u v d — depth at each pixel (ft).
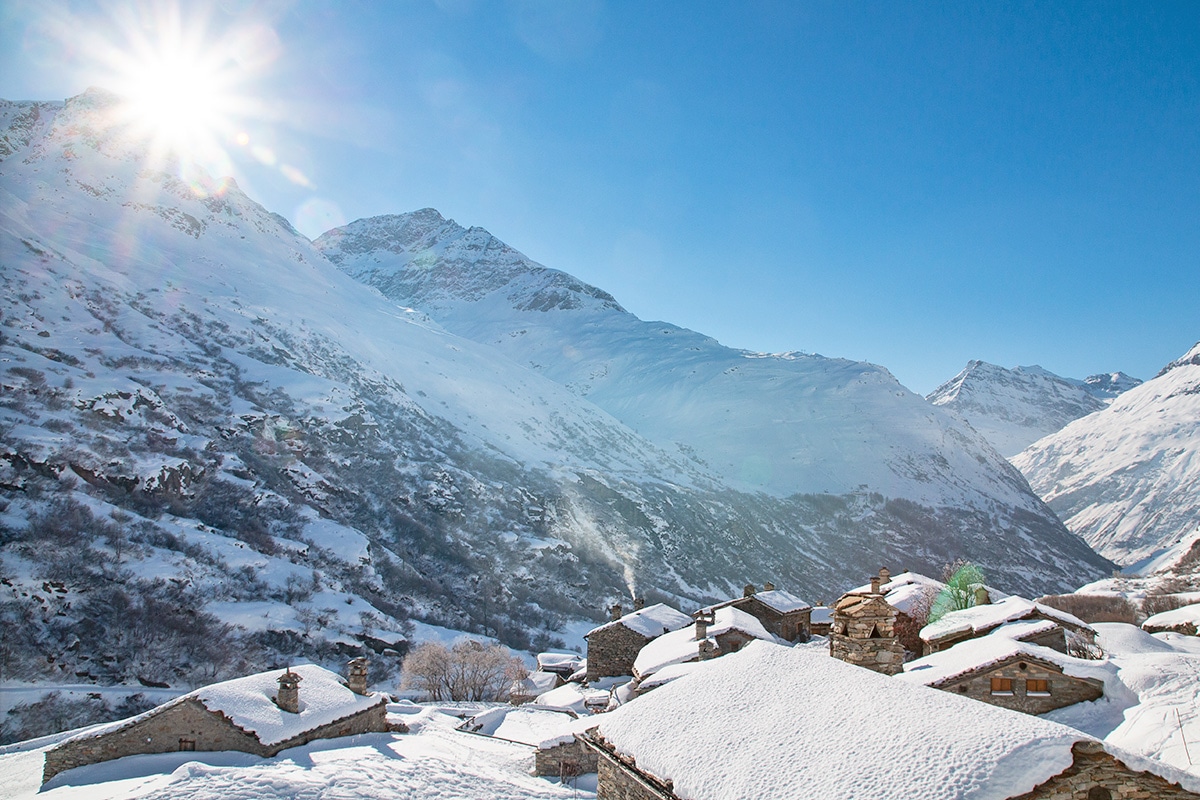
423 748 109.40
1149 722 78.43
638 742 50.11
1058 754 35.19
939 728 38.91
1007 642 95.50
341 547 372.79
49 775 95.09
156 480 348.79
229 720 98.17
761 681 51.39
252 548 338.34
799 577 570.87
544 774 101.76
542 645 361.71
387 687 276.41
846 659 59.31
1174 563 411.75
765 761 41.37
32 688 218.38
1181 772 34.04
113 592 265.75
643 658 150.61
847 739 40.78
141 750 97.09
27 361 399.85
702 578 513.86
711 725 47.83
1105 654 118.62
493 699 219.82
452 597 386.52
